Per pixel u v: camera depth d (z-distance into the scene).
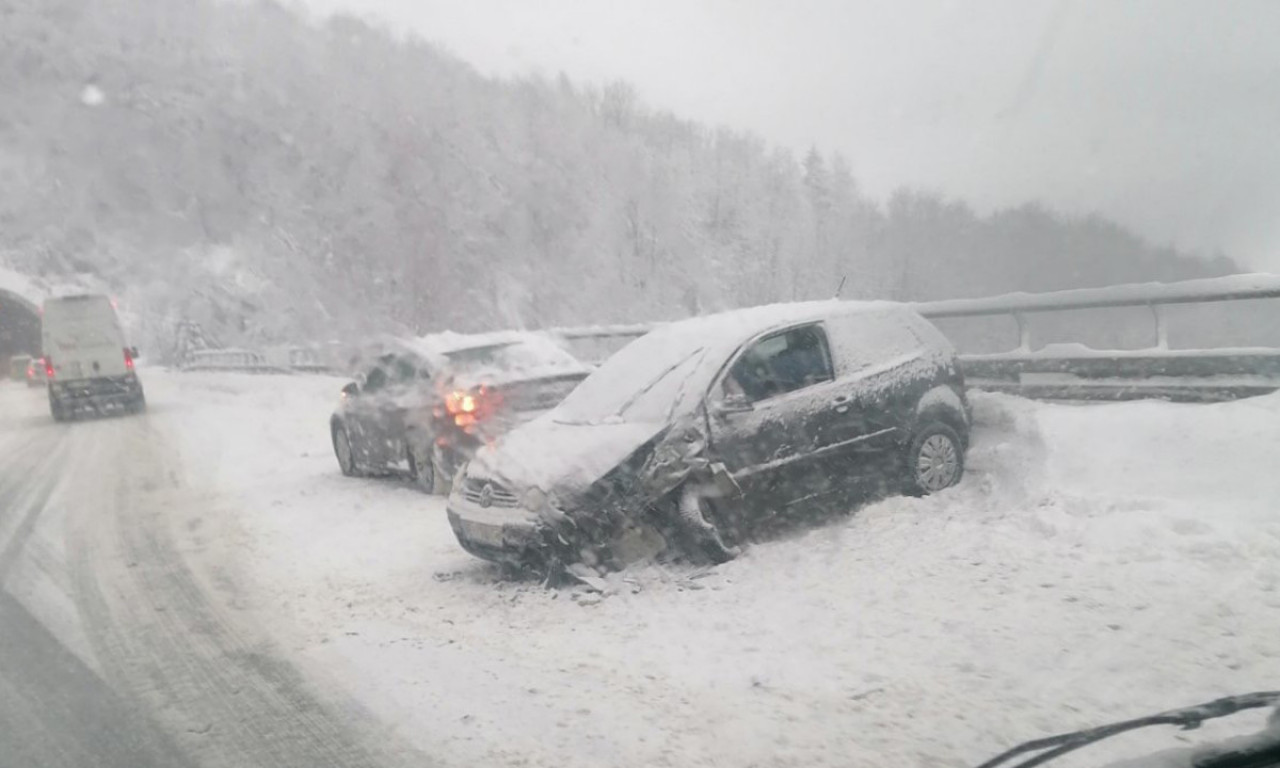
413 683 4.80
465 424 9.16
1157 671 4.26
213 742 4.29
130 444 16.47
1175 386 8.88
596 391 7.28
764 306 7.76
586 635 5.35
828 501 7.00
